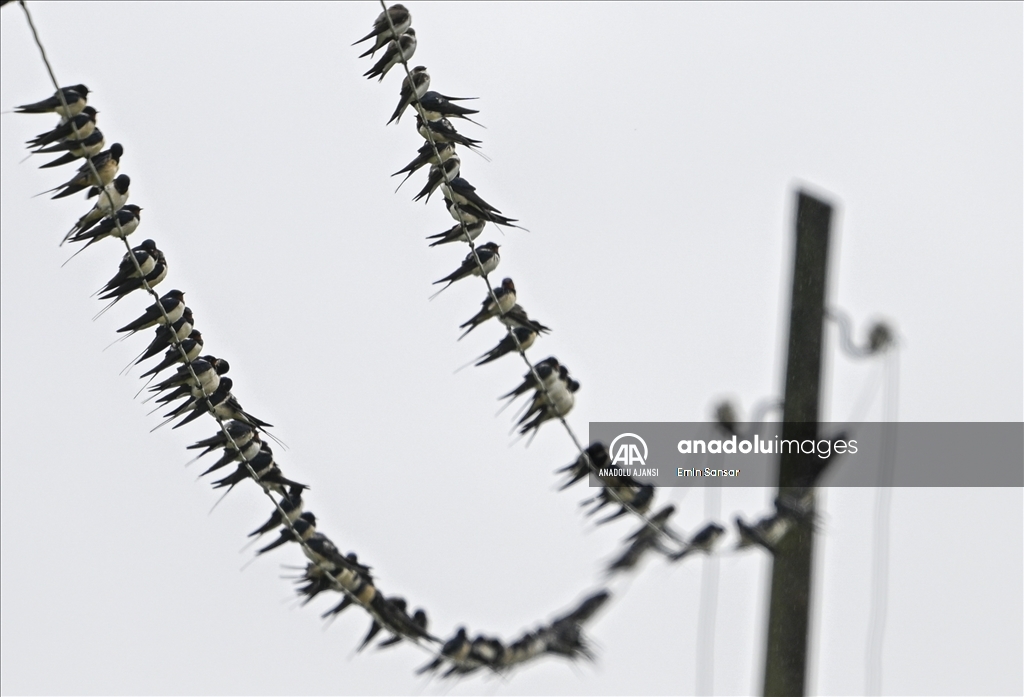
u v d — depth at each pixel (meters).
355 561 21.48
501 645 26.00
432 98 18.20
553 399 20.42
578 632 27.95
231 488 19.31
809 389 27.95
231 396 18.92
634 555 28.88
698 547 28.11
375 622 22.00
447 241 19.05
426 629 23.45
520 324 19.72
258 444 19.42
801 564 27.88
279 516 20.08
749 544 27.86
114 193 17.17
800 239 28.12
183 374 18.52
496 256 19.20
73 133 16.72
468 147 18.48
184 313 18.28
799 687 27.58
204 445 18.95
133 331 18.00
